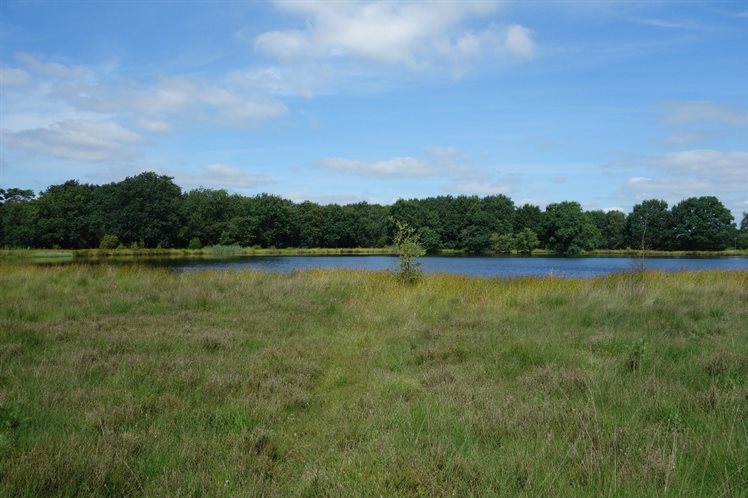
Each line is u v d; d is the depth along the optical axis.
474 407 4.85
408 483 3.26
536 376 5.93
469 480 3.29
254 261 55.00
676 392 5.04
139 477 3.43
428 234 93.69
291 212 104.88
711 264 46.16
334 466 3.54
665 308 10.94
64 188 94.88
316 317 10.89
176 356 6.93
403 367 6.84
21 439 3.91
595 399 4.95
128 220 79.69
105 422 4.32
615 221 93.56
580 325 9.63
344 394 5.70
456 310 11.89
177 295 13.12
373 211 122.88
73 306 11.23
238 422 4.56
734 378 5.59
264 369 6.41
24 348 7.09
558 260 62.69
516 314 11.01
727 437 3.90
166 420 4.55
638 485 3.18
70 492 3.13
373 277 17.47
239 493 3.19
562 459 3.57
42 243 80.19
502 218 100.25
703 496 3.09
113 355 6.91
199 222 90.81
